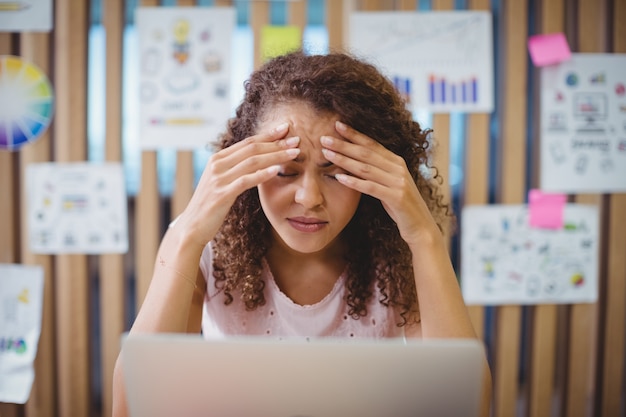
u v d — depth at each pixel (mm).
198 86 1598
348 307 1008
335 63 905
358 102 888
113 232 1627
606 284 1694
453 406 609
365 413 610
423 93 1610
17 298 1619
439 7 1626
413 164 1019
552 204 1635
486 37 1602
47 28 1575
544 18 1616
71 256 1632
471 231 1646
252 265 981
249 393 604
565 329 1714
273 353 591
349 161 849
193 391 607
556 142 1626
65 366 1637
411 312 1005
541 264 1655
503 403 1690
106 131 1617
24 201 1633
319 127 853
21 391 1604
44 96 1590
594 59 1612
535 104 1661
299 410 609
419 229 894
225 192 851
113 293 1651
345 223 900
